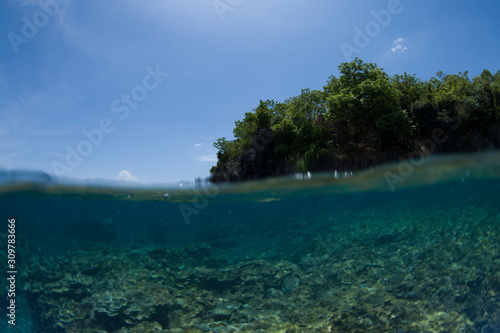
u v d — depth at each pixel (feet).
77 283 41.83
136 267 46.37
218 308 35.55
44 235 85.20
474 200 69.87
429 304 35.58
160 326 31.86
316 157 65.05
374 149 71.15
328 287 40.06
